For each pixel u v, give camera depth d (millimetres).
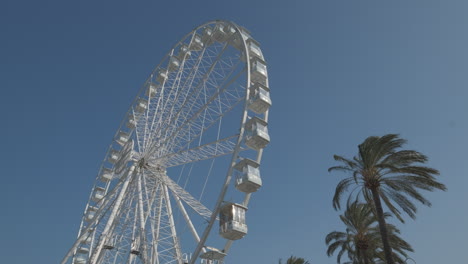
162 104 39500
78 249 43656
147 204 35438
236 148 26359
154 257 32156
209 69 33844
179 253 31906
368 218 30703
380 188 25875
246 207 25625
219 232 25016
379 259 33031
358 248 30281
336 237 32719
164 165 36844
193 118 32219
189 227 33500
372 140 25422
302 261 41906
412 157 24703
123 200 35969
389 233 30531
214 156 31328
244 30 35156
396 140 25000
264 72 31812
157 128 37781
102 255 32969
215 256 25359
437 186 23547
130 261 33125
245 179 25766
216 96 30938
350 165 25953
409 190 24016
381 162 25625
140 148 37688
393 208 26109
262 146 27875
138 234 33094
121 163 39375
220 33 37969
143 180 35969
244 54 31500
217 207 24531
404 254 30406
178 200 35062
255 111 30203
